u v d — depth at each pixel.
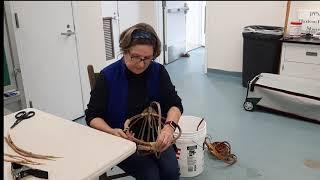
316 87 1.46
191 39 5.96
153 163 1.48
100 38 3.42
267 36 2.75
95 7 3.28
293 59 1.59
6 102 2.57
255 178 1.78
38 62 2.83
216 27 4.16
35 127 1.39
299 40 1.58
